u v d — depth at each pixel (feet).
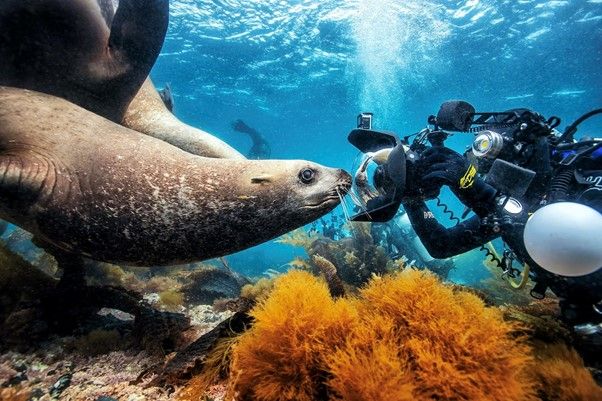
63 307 2.77
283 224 2.52
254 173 2.46
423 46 19.70
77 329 2.79
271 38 20.59
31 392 1.85
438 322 1.63
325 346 1.63
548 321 2.39
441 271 7.43
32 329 2.49
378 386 1.40
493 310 1.79
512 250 2.27
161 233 2.37
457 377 1.45
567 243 1.57
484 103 28.45
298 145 49.73
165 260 2.52
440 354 1.55
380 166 2.37
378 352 1.51
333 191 2.48
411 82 25.04
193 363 1.92
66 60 2.78
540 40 18.22
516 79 23.17
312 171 2.48
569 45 18.33
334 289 2.88
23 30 2.62
